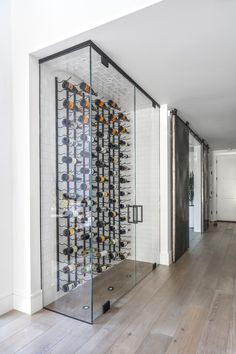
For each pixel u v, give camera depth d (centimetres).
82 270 255
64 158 259
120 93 313
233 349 179
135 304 248
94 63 241
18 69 241
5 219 236
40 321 216
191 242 538
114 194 314
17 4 242
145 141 367
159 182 385
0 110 234
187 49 228
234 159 850
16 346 182
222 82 301
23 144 237
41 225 244
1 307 228
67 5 210
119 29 198
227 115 446
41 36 225
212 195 859
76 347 181
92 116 265
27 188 233
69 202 259
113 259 304
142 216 354
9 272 237
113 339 190
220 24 192
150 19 187
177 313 230
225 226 763
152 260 363
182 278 320
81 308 237
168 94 342
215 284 300
